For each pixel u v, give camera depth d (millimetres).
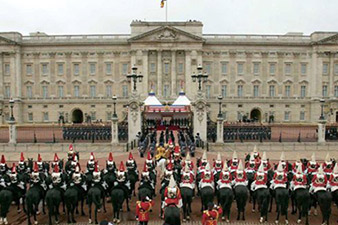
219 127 46656
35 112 91875
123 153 41656
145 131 53094
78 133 52594
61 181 19297
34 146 45906
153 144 40000
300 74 91125
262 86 91062
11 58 89125
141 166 33531
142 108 54406
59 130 67188
